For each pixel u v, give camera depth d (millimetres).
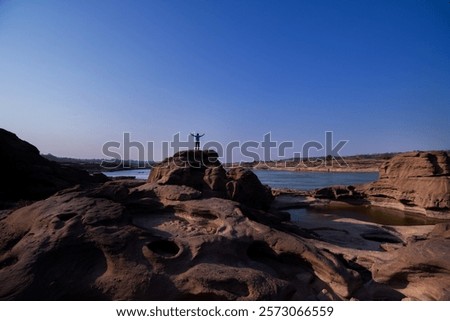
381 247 16312
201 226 12023
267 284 7758
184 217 13289
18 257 7520
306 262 9883
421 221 26844
